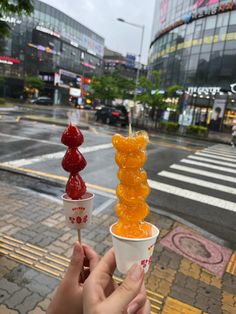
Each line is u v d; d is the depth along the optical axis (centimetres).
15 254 331
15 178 638
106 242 384
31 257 329
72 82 7206
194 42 3148
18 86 5706
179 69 3394
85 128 1875
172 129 2491
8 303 258
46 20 6075
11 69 5666
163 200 628
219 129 2961
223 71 2869
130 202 110
